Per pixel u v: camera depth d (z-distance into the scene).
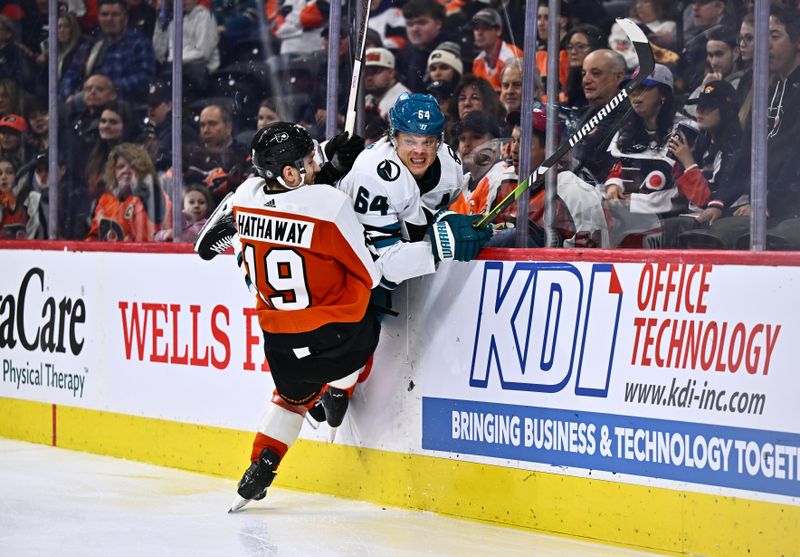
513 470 8.52
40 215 15.09
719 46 10.79
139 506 9.36
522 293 8.47
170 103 14.21
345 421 9.71
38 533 8.35
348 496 9.72
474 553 7.69
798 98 10.30
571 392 8.15
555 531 8.27
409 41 12.59
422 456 9.13
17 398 13.08
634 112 11.07
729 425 7.28
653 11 11.28
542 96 11.81
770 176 10.46
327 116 11.11
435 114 8.32
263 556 7.66
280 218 8.40
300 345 8.55
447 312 8.94
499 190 11.50
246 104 13.77
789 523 6.99
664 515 7.63
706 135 10.73
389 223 8.55
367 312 8.95
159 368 11.38
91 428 12.14
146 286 11.46
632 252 7.83
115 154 14.52
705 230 10.60
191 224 13.99
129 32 14.41
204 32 13.97
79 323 12.24
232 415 10.65
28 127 15.09
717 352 7.36
